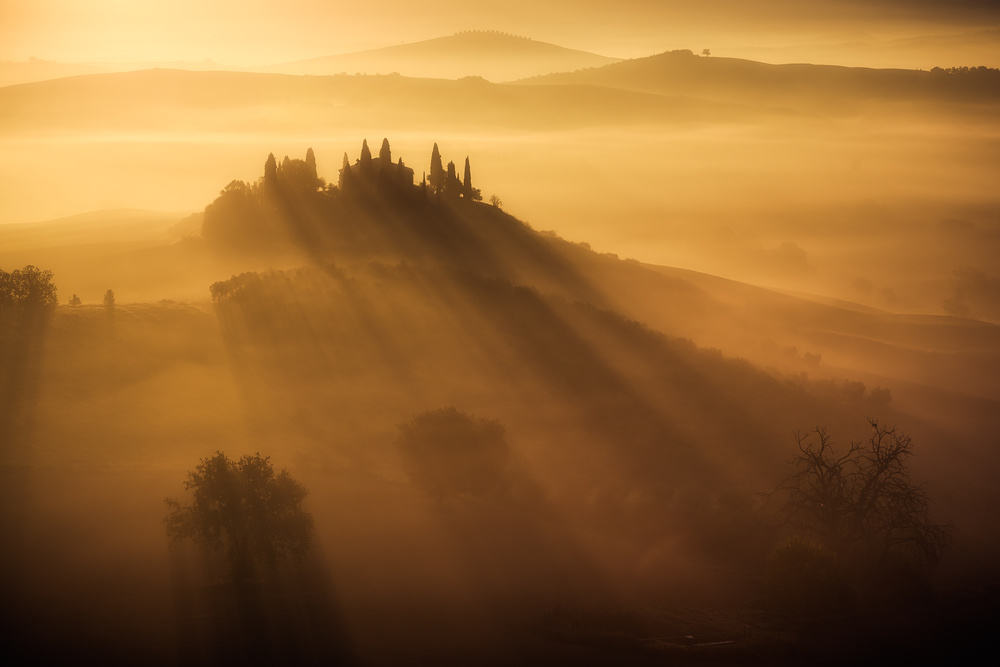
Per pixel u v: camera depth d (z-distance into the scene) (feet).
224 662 168.76
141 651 172.14
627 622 203.10
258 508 214.07
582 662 179.83
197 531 217.56
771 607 224.74
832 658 193.47
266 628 187.21
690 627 204.85
